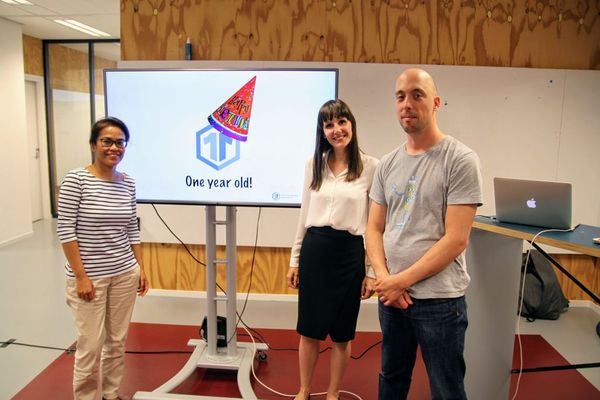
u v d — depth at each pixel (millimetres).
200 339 2803
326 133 1889
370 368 2570
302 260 1979
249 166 2279
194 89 2250
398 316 1632
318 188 1951
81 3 4266
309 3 3283
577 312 3463
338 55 3324
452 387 1499
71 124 6414
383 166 1664
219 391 2311
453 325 1473
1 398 2172
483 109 3338
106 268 1875
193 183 2314
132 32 3355
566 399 2295
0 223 4957
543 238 1551
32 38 5887
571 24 3305
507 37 3309
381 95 3322
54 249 4902
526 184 1733
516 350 2822
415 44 3311
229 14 3312
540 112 3348
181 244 3588
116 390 2109
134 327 3070
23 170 5328
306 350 2051
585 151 3400
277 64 3299
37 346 2711
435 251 1411
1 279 3930
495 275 1946
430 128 1482
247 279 3602
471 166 1392
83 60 6238
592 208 3455
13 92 5105
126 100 2289
